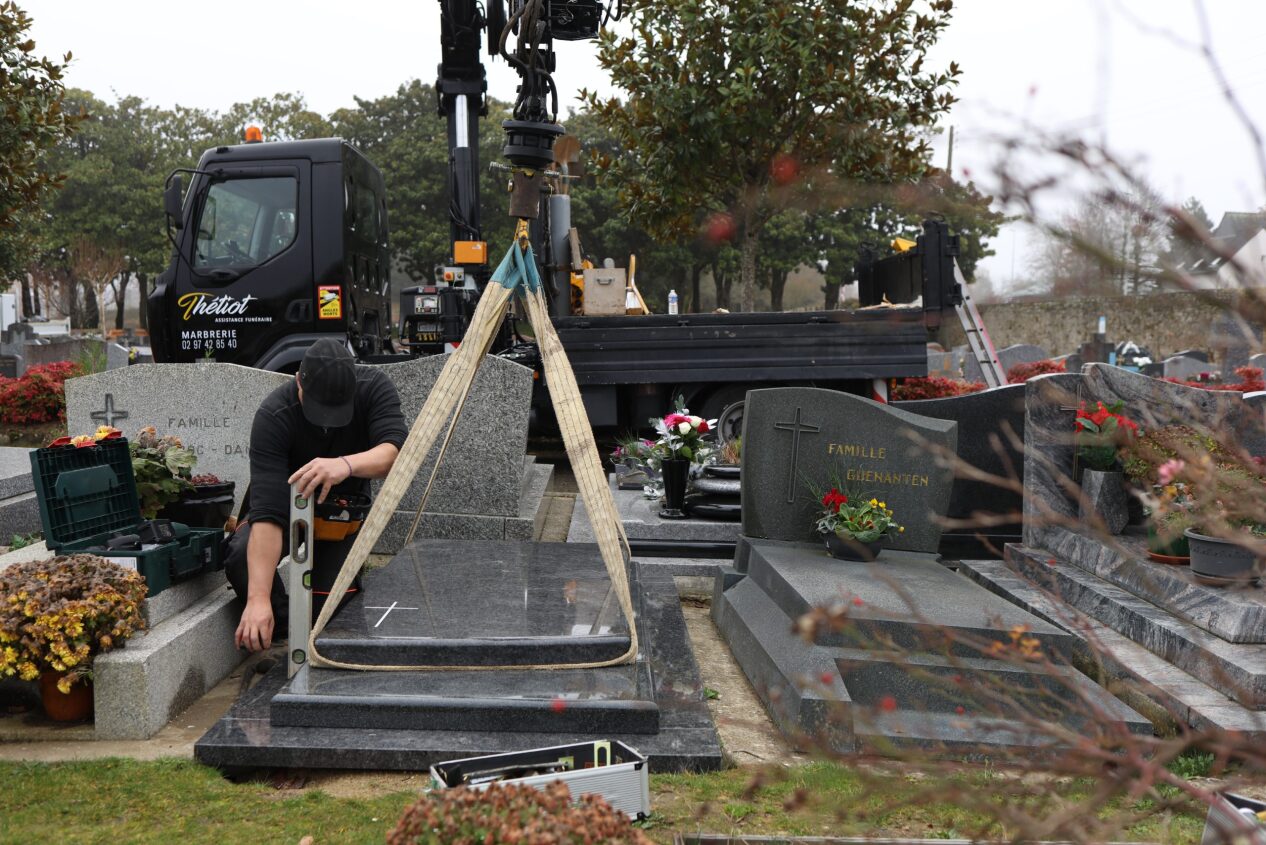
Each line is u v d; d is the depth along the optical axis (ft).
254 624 14.26
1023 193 3.70
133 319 247.09
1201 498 5.06
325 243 29.37
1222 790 4.77
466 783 9.82
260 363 29.53
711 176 22.85
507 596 16.12
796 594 16.06
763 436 20.22
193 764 11.98
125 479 16.93
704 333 30.19
